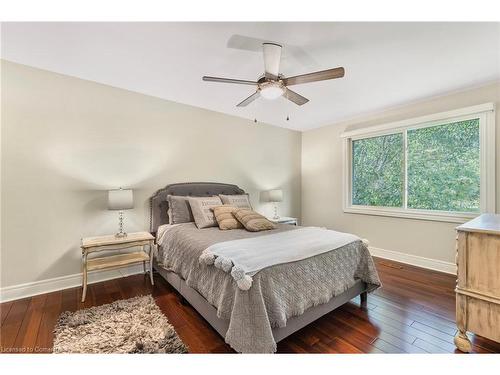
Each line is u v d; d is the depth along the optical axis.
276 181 4.71
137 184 3.11
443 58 2.21
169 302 2.33
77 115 2.69
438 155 3.25
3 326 1.91
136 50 2.13
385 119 3.74
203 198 3.19
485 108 2.74
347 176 4.26
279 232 2.53
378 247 3.83
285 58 2.22
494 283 1.51
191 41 1.98
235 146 4.11
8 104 2.34
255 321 1.43
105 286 2.71
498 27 1.76
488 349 1.65
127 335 1.77
